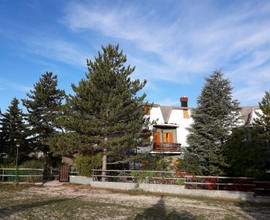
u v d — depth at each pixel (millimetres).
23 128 26250
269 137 16734
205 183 14570
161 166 17844
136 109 17859
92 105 16453
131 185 16250
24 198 12297
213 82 20109
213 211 10648
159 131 25703
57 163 30344
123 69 18578
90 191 15719
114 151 17141
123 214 9477
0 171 17281
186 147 19484
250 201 13094
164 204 11953
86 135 17656
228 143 15633
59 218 8430
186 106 29078
